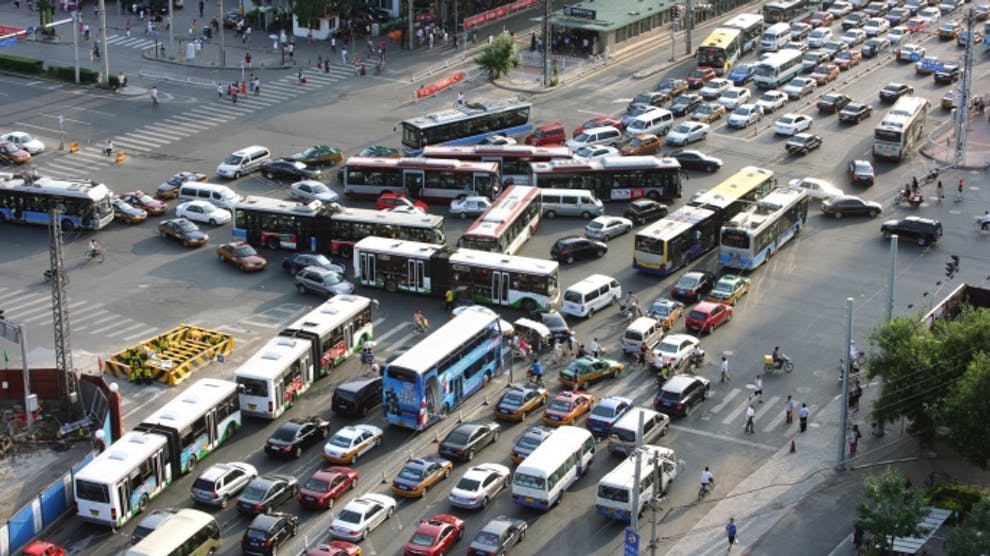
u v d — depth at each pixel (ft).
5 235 384.47
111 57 540.52
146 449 255.29
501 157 422.82
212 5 617.62
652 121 460.96
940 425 261.65
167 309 336.70
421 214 373.40
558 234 388.98
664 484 255.50
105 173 426.92
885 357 272.31
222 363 308.81
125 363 305.53
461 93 509.76
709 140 465.88
